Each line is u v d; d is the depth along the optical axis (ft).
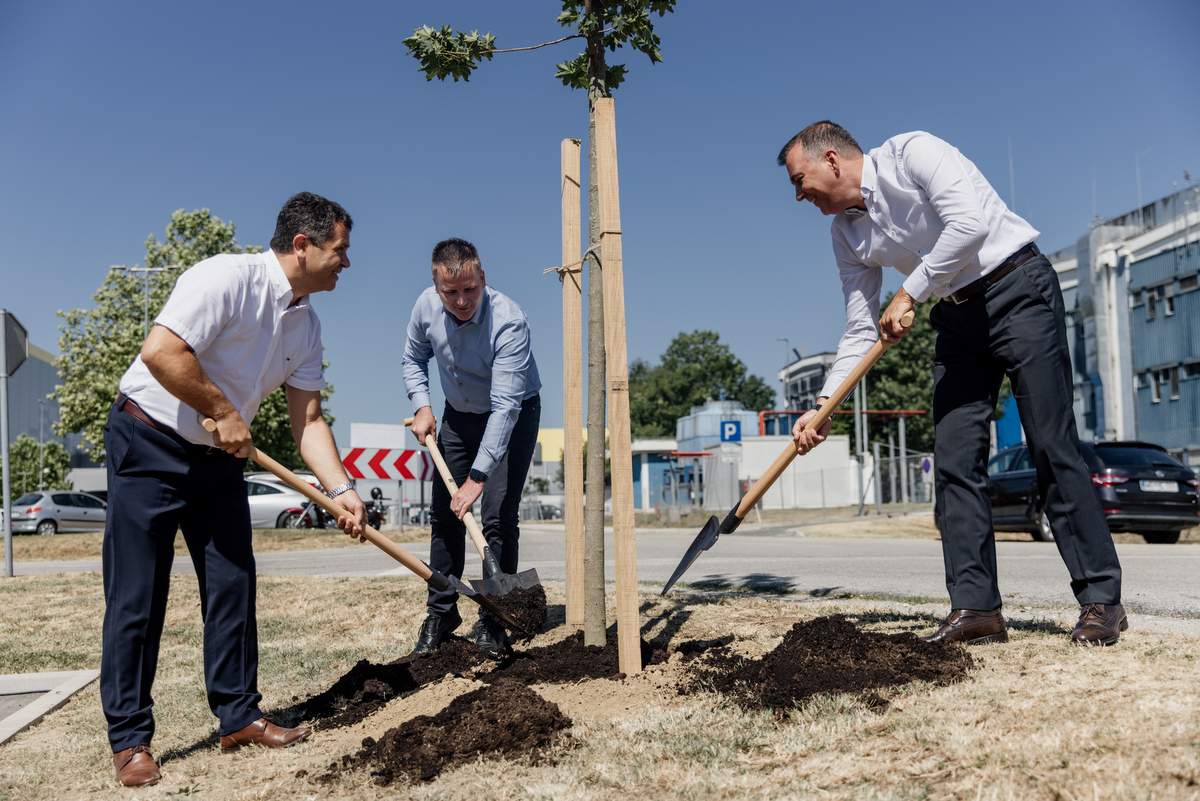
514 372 14.89
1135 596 19.69
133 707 10.31
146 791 9.78
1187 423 98.53
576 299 15.87
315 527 73.41
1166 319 101.35
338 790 8.96
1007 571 26.68
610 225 11.73
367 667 13.55
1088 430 111.65
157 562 10.57
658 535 58.85
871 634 11.14
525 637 14.34
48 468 220.64
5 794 10.18
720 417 159.43
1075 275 116.57
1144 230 104.83
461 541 16.07
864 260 12.91
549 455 198.90
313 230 10.97
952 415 12.14
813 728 8.93
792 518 88.38
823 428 12.02
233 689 11.02
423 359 16.40
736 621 15.40
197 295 10.18
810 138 12.24
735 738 9.04
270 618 21.04
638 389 295.48
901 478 101.24
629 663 11.89
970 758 7.58
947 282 11.52
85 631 21.15
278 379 11.59
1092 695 8.70
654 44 14.06
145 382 10.47
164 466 10.45
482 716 9.89
